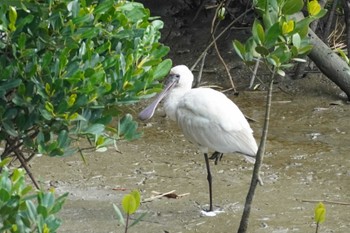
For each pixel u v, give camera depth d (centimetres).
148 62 839
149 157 1434
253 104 1750
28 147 794
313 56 1742
